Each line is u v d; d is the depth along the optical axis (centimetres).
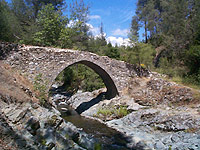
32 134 595
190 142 746
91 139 816
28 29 2127
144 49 1750
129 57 1809
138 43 1750
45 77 1170
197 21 2112
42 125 675
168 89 1307
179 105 1173
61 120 776
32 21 2300
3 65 1001
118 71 1539
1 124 516
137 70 1658
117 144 815
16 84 876
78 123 1185
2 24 1602
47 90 1164
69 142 642
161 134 918
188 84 1411
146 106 1302
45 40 1877
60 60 1248
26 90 914
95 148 738
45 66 1183
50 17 1944
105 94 1825
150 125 1033
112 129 1047
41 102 945
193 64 1612
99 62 1439
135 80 1544
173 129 923
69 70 2927
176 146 736
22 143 498
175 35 2602
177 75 1736
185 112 1041
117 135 939
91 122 1215
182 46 2281
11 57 1085
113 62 1520
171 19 2873
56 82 3391
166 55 2694
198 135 792
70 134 727
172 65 2180
